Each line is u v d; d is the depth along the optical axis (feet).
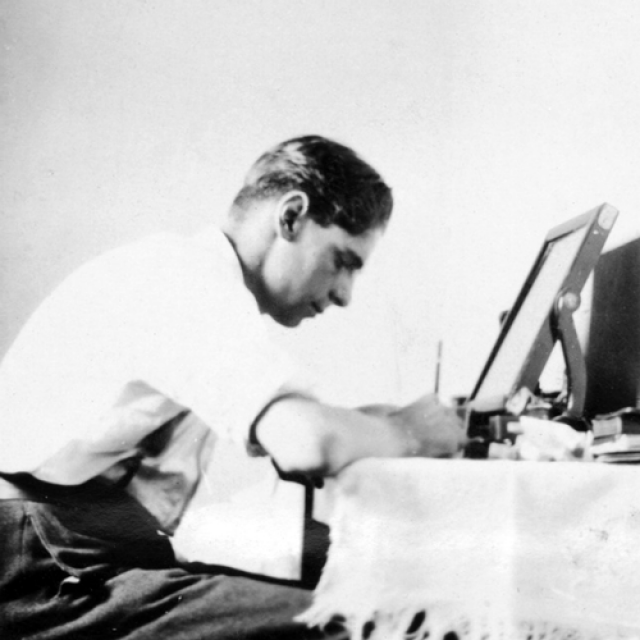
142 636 4.56
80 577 4.68
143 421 4.84
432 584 4.13
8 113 5.20
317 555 4.43
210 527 4.65
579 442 4.40
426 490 4.18
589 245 4.56
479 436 4.75
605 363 4.96
